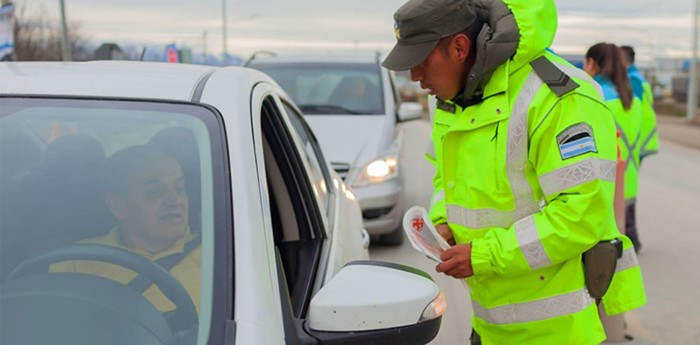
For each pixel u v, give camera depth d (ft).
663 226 25.91
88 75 7.65
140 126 7.02
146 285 6.23
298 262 8.49
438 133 8.64
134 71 7.92
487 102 7.91
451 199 8.48
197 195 6.52
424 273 6.98
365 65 26.22
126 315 6.09
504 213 8.11
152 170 6.72
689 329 15.85
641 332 15.62
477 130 8.04
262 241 6.32
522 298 8.29
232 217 6.36
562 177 7.63
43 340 5.92
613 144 7.89
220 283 5.99
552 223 7.69
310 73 25.48
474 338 9.53
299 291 7.56
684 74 168.25
